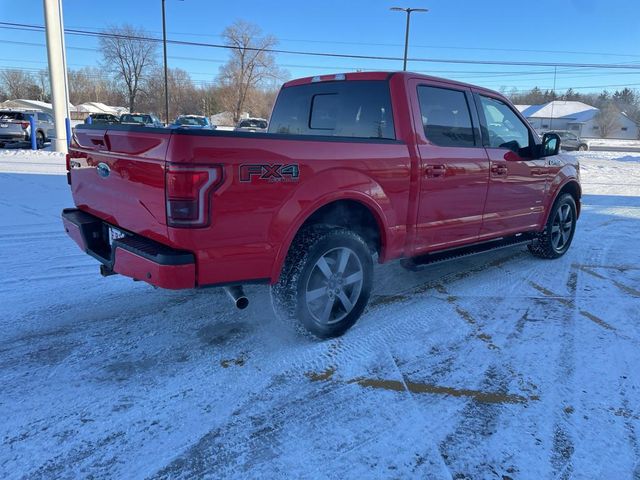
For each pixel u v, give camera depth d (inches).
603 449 102.2
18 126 818.8
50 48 734.5
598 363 138.0
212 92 3184.1
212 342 146.6
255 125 1253.1
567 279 211.5
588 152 1385.3
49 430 104.7
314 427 108.2
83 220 149.9
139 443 101.8
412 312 171.9
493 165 187.3
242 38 2561.5
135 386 122.3
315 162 131.2
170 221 113.2
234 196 117.0
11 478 91.3
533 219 218.7
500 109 198.7
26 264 211.3
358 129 171.8
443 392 122.5
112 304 172.9
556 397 121.0
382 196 148.9
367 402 117.8
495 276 214.1
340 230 142.7
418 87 164.2
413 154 157.2
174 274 113.8
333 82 180.2
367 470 95.5
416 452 100.8
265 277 128.0
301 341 147.3
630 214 369.7
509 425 109.7
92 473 93.3
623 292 195.6
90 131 144.5
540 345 148.3
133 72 2947.8
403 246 161.9
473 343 149.0
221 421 109.6
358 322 162.6
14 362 131.8
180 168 109.9
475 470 95.9
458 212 177.8
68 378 125.0
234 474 94.0
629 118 3472.0
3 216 297.7
